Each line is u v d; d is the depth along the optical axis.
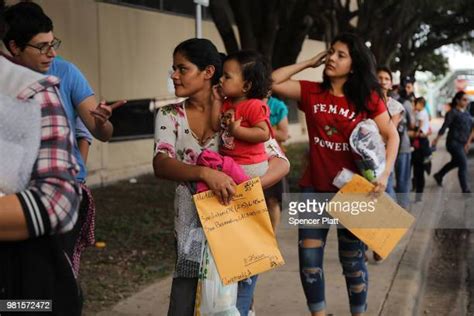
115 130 13.00
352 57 4.16
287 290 5.85
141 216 9.33
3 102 2.03
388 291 5.81
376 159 4.14
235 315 3.22
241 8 9.90
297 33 10.67
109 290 5.85
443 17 21.66
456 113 11.41
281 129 6.63
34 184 2.01
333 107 4.22
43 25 3.10
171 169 3.24
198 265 3.23
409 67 23.52
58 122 2.08
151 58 14.15
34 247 2.15
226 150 3.38
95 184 12.38
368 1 16.11
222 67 3.38
